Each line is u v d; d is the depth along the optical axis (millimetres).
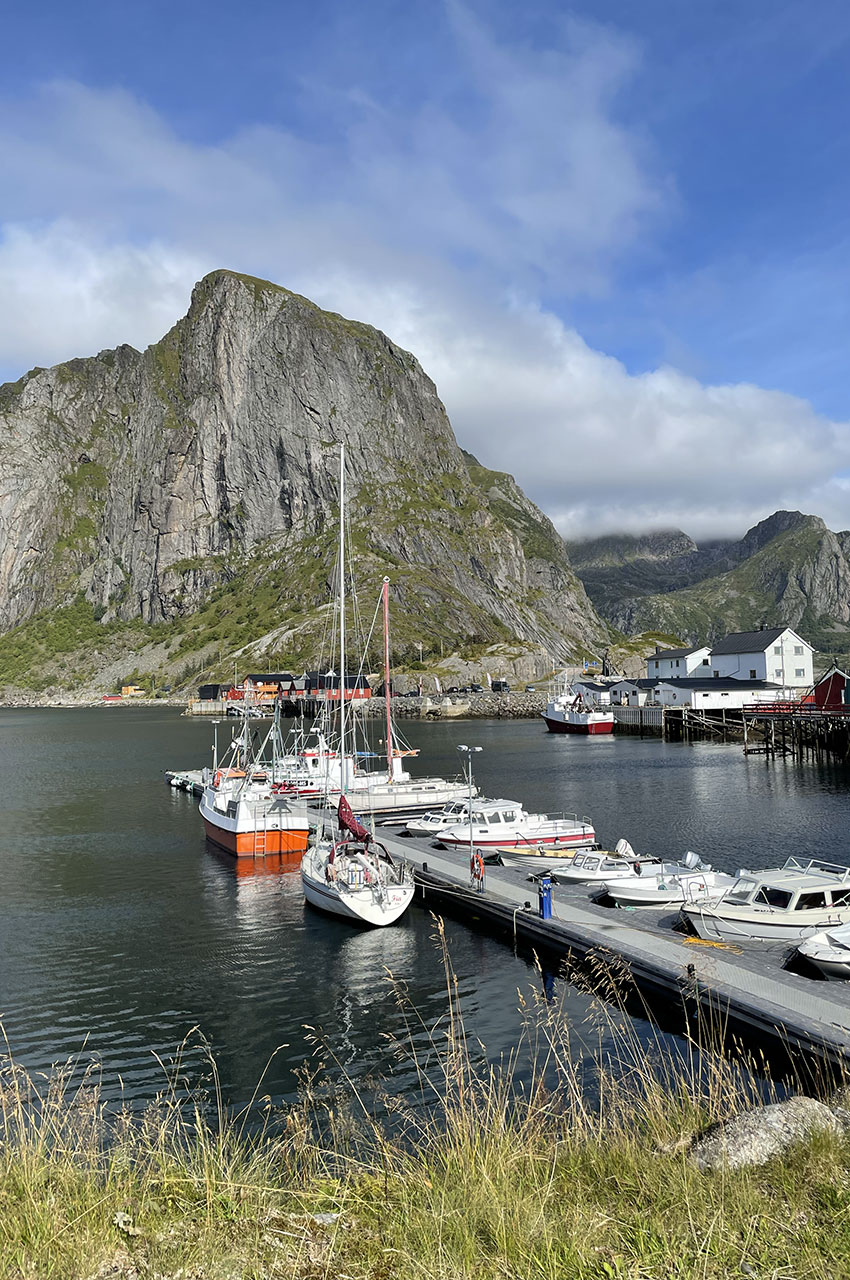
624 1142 9945
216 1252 7441
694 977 21141
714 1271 6887
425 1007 25000
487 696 192375
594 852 38125
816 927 26562
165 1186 9008
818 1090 17953
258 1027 24109
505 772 82375
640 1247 7285
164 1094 19953
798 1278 6766
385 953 30344
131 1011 25594
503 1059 20844
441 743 121562
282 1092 19875
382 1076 20484
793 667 129625
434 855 42312
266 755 109688
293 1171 10422
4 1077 21078
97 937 33344
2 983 28156
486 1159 9250
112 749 128500
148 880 43281
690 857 34594
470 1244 7430
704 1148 9383
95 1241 7602
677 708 123688
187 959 30438
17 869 46062
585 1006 24297
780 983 22281
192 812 65688
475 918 34062
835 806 56875
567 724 142375
